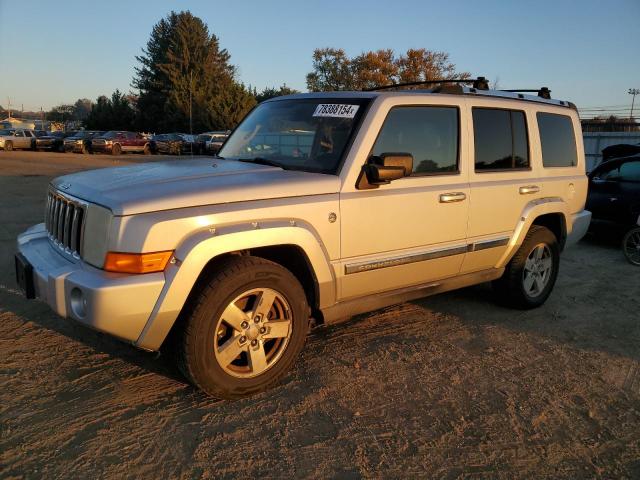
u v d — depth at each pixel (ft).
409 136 13.10
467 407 11.06
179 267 9.61
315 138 12.85
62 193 11.25
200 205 10.08
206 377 10.30
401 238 12.89
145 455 9.05
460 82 15.62
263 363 11.08
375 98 12.63
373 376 12.25
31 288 10.89
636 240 24.67
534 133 16.42
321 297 11.82
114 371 11.95
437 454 9.46
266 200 10.80
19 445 9.13
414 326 15.51
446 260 14.07
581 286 20.52
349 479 8.70
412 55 169.07
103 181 10.92
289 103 14.53
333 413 10.63
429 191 13.28
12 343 13.15
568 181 17.65
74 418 10.04
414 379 12.18
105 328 9.39
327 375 12.23
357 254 12.19
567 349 14.26
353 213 11.90
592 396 11.75
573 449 9.78
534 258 16.99
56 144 117.08
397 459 9.27
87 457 8.92
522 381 12.31
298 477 8.69
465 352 13.78
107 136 110.83
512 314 16.88
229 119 168.35
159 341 9.96
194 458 9.04
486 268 15.70
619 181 27.30
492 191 14.82
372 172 11.76
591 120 81.00
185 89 171.83
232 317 10.51
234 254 10.93
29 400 10.60
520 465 9.27
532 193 16.16
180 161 14.02
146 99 187.42
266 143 13.84
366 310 13.07
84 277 9.57
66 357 12.53
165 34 188.85
